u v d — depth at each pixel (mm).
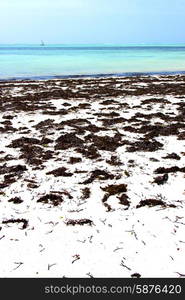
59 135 14492
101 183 9500
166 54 128750
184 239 6867
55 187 9312
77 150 12281
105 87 31500
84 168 10641
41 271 6094
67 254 6500
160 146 12609
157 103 21609
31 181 9664
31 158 11516
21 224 7527
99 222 7547
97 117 17984
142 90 27859
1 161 11359
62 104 21844
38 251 6602
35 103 22547
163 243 6754
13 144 13094
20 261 6336
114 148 12406
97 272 6047
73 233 7156
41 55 121250
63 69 59469
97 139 13555
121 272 6027
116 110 19672
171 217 7668
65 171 10398
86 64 71938
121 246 6695
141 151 12125
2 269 6152
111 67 63781
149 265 6168
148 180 9609
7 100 24047
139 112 18953
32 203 8453
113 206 8227
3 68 61656
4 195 8898
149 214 7816
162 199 8500
